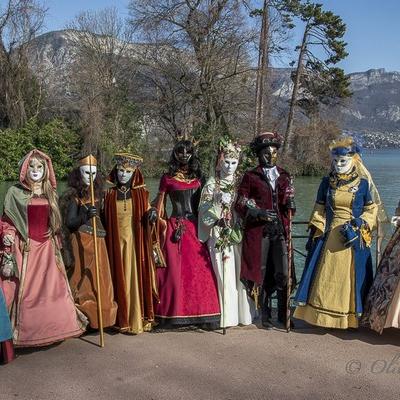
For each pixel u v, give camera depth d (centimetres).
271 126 2933
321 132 3628
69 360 421
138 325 469
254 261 481
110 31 3962
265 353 438
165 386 382
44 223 446
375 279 471
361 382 391
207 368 410
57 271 446
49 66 3766
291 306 512
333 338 469
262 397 370
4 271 425
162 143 3016
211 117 2780
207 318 478
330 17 3622
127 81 3322
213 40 2830
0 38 3189
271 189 484
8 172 3002
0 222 435
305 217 1995
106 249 474
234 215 491
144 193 486
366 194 482
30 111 3322
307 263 489
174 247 487
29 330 421
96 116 3059
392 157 9419
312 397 371
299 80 3775
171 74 2927
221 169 492
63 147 3103
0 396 367
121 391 375
